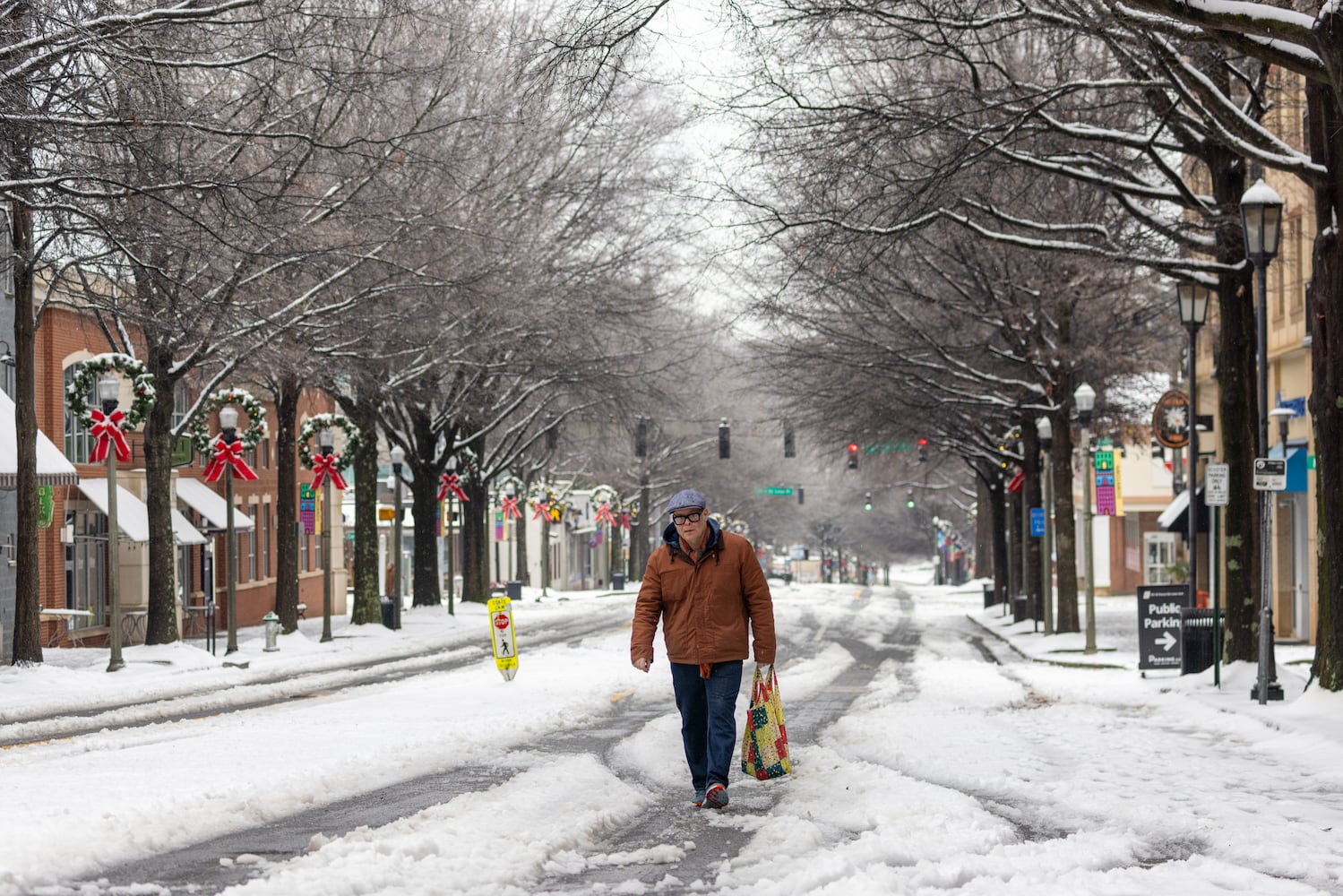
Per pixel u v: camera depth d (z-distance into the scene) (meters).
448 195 36.66
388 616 46.75
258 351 33.44
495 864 8.59
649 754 14.41
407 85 32.47
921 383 43.44
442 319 41.06
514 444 62.47
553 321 45.03
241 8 22.39
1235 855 9.29
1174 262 23.81
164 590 34.69
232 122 28.33
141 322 30.69
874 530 148.00
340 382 43.78
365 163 30.06
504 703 20.17
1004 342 43.31
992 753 14.37
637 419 70.81
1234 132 20.03
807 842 9.47
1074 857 8.94
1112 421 47.41
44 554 38.97
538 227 44.16
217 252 26.20
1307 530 36.62
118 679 29.31
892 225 23.44
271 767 12.85
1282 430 34.91
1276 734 16.45
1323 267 18.81
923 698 22.06
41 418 39.25
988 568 91.00
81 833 9.20
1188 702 20.62
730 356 52.59
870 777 12.27
